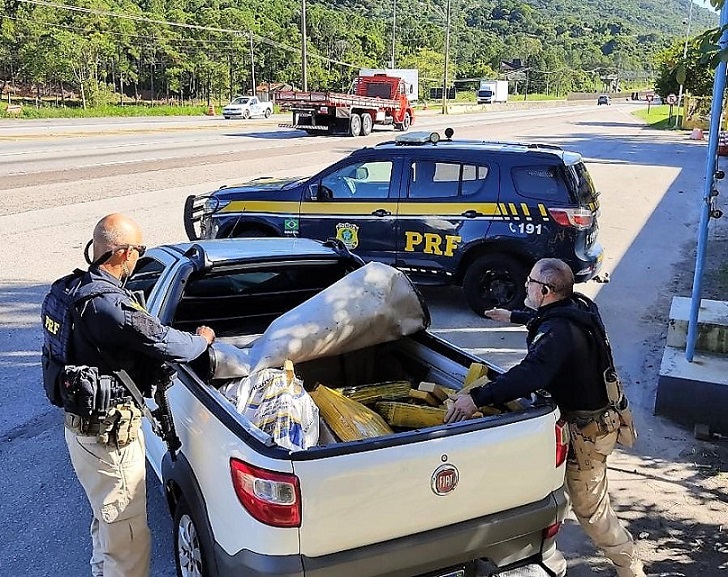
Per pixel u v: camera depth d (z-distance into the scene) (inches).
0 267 391.2
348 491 107.3
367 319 161.6
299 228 335.6
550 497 126.8
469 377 148.1
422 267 322.0
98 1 3154.5
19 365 262.8
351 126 1269.7
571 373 133.8
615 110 3208.7
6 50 2787.9
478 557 120.2
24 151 895.1
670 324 239.6
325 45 4116.6
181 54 3491.6
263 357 149.9
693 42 162.9
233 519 111.4
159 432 129.2
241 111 1955.0
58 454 200.2
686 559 158.6
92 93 2787.9
